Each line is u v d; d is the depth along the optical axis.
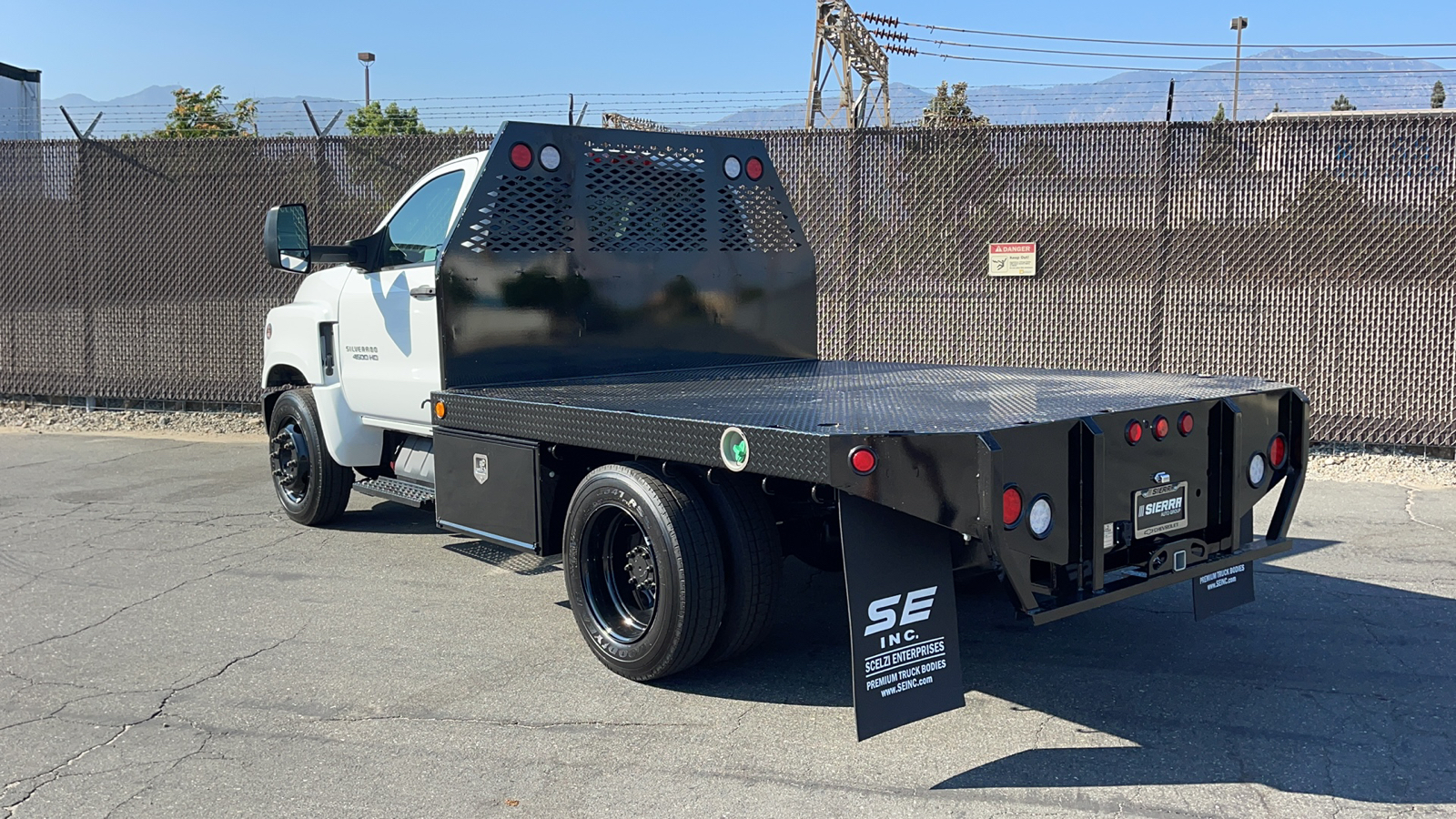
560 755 3.54
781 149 9.41
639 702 4.00
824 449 3.17
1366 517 6.89
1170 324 8.68
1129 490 3.58
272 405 7.25
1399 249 8.10
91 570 5.89
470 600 5.34
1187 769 3.40
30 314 11.52
